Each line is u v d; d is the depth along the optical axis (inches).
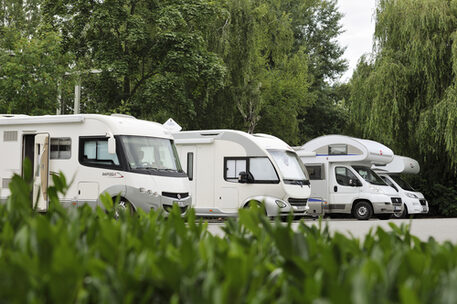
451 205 1097.4
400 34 1019.3
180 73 1083.3
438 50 978.1
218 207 698.8
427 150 1012.5
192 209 106.7
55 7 1072.8
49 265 58.8
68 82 935.0
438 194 1117.7
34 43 908.0
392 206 854.5
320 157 887.1
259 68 1348.4
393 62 1004.6
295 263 63.6
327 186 878.4
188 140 717.3
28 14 1699.1
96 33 1055.6
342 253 73.8
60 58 936.9
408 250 76.9
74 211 91.9
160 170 555.8
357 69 1062.4
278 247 71.3
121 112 995.3
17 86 863.1
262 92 1423.5
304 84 1569.9
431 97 981.2
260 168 682.8
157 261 59.7
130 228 91.8
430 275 63.4
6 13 1670.8
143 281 59.5
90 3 1059.3
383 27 1032.2
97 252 70.0
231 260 55.0
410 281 56.1
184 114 1142.3
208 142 703.7
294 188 681.6
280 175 674.2
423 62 981.2
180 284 58.9
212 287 53.1
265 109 1502.2
